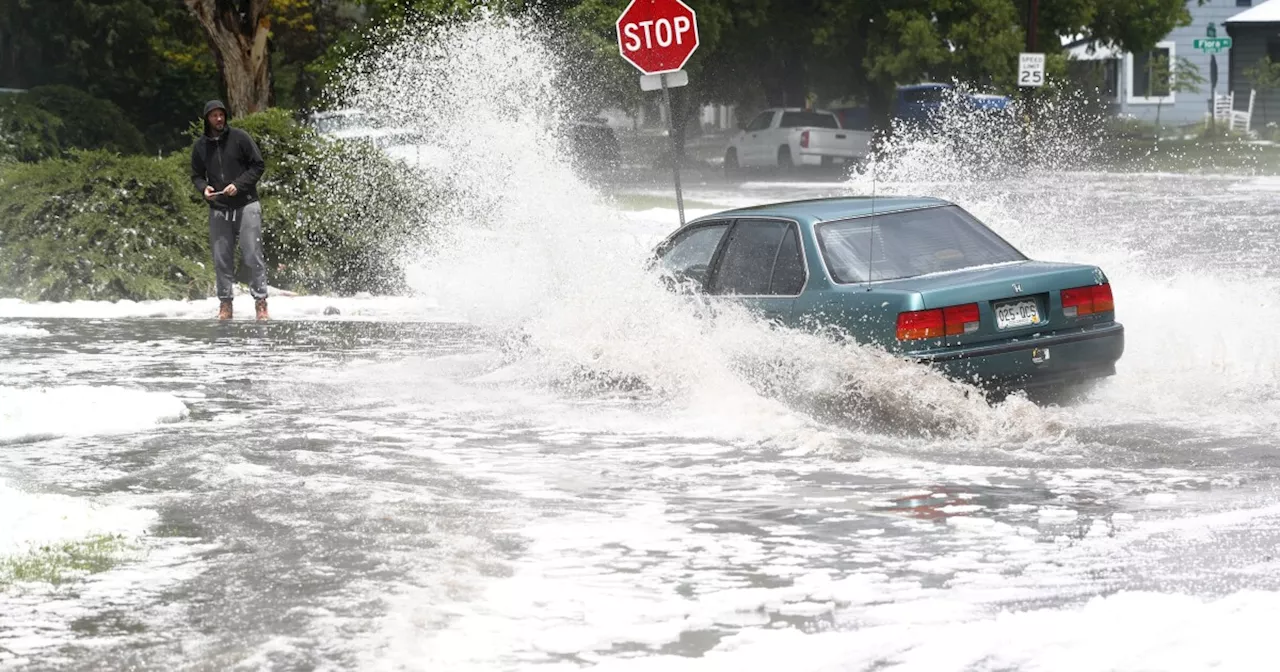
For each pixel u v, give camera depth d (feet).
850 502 56.34
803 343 74.13
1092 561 46.70
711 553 48.96
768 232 79.71
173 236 145.07
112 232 142.51
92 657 39.04
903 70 343.67
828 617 41.57
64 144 289.12
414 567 47.52
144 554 49.34
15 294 140.26
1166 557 46.91
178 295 142.61
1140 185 273.13
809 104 453.58
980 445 67.26
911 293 70.54
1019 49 339.57
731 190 291.99
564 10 288.30
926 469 62.39
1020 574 45.50
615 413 78.07
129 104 347.36
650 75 132.05
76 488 60.29
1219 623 38.06
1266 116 459.32
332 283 153.69
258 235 130.11
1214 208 216.54
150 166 146.30
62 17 336.08
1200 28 466.70
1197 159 357.61
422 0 211.61
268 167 153.69
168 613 42.80
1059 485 58.34
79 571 47.24
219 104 128.77
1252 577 44.27
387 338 113.80
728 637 39.99
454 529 52.75
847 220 78.07
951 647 37.81
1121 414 72.64
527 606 43.01
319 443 70.44
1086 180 289.12
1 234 142.20
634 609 42.65
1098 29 375.86
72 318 129.39
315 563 48.16
